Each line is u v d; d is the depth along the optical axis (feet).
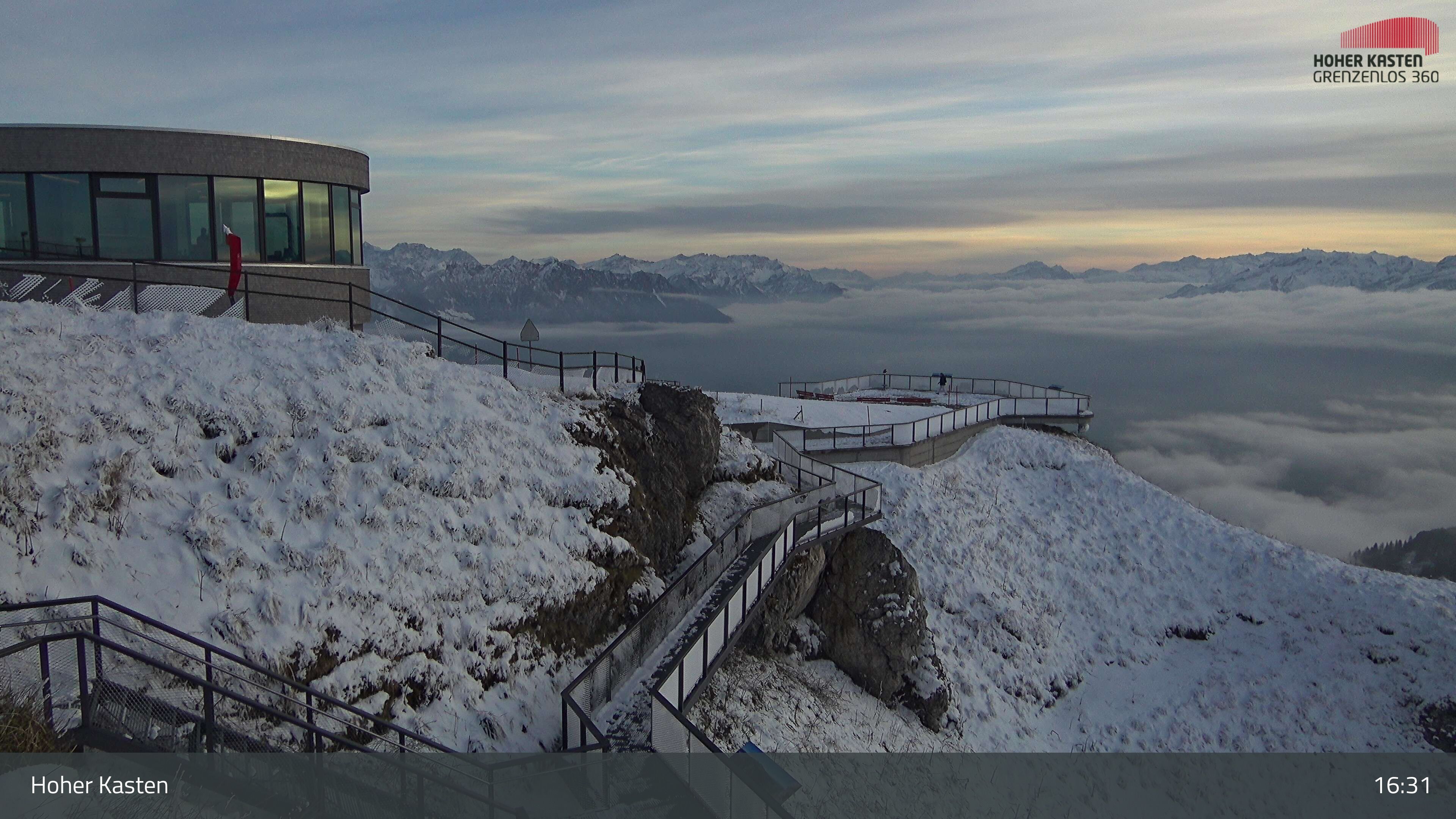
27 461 35.45
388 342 55.93
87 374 41.98
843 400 161.99
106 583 33.76
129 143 63.77
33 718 23.91
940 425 117.08
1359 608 94.99
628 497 54.49
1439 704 82.79
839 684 65.51
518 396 56.85
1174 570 102.73
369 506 43.21
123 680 29.94
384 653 38.45
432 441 48.49
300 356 50.49
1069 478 116.88
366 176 79.10
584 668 46.09
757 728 52.95
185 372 45.24
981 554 94.58
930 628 81.92
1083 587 96.94
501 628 43.32
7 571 31.83
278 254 71.20
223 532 37.99
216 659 33.37
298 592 37.63
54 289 61.16
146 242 65.51
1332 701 84.58
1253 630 95.35
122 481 37.50
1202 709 83.25
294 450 43.98
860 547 70.08
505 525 47.11
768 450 100.22
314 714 31.53
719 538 55.77
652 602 51.60
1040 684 81.66
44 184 62.90
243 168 67.97
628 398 66.64
